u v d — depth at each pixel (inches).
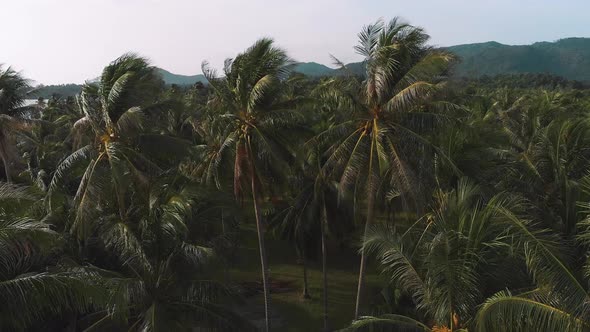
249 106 721.0
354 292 1073.5
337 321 942.4
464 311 468.4
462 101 818.8
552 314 387.2
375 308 751.7
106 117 744.3
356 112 690.2
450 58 605.0
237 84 731.4
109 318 615.2
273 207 1194.6
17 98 1275.8
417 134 670.5
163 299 615.2
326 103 822.5
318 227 1031.6
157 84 813.2
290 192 1133.7
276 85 703.1
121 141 771.4
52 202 726.5
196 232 700.0
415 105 633.6
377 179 684.7
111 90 726.5
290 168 807.1
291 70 730.8
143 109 776.3
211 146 1021.8
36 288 424.5
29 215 521.7
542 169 748.0
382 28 667.4
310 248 1093.1
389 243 545.6
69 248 657.6
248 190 824.9
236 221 849.5
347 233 1099.9
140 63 775.1
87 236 681.0
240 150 762.2
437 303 481.7
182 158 876.0
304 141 771.4
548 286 398.9
